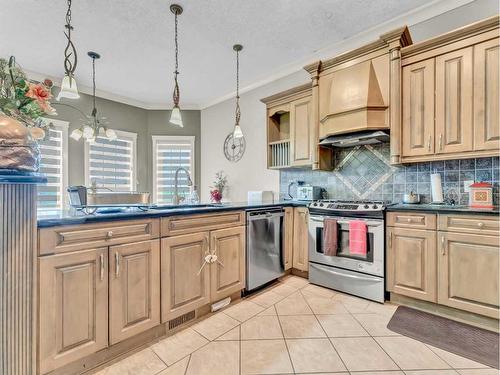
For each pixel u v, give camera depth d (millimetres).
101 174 4707
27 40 3129
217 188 4844
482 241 1897
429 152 2355
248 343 1787
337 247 2682
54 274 1358
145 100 5211
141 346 1753
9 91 1174
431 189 2580
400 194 2834
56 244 1365
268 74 4105
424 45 2352
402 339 1814
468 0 2402
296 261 3105
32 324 1255
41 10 2592
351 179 3232
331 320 2092
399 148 2510
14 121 1162
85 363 1514
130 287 1668
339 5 2547
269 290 2723
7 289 1172
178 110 2340
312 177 3629
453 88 2221
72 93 1938
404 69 2494
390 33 2475
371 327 1979
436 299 2109
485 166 2338
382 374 1470
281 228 2982
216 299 2227
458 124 2203
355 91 2699
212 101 5188
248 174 4543
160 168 5402
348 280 2598
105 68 3869
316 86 3117
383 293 2385
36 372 1299
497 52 2020
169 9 2586
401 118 2516
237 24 2836
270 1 2482
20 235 1211
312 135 3227
